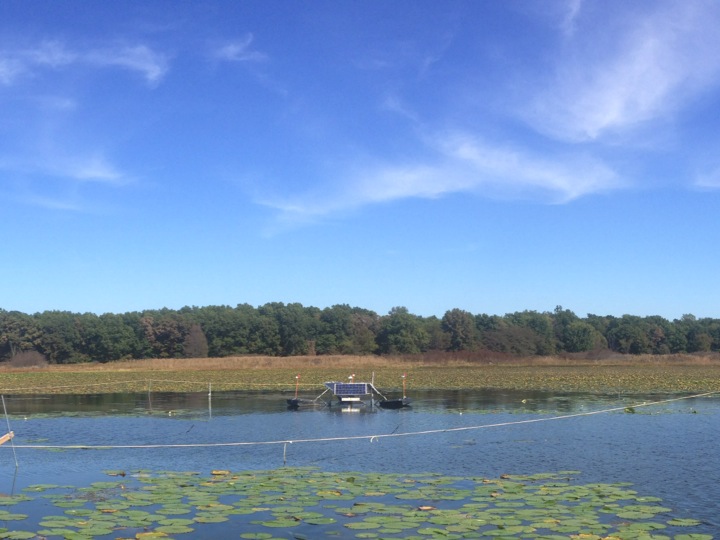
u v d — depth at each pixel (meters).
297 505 18.98
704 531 16.50
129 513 18.14
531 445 29.80
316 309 164.50
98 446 28.64
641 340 147.12
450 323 143.38
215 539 16.11
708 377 71.88
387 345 143.12
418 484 21.72
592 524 16.92
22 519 17.81
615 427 35.16
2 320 139.50
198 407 47.78
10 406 49.41
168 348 143.75
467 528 16.59
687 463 25.55
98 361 141.12
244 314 149.25
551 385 64.12
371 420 39.47
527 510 18.27
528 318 155.75
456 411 43.22
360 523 17.09
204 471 24.59
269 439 32.69
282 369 93.56
